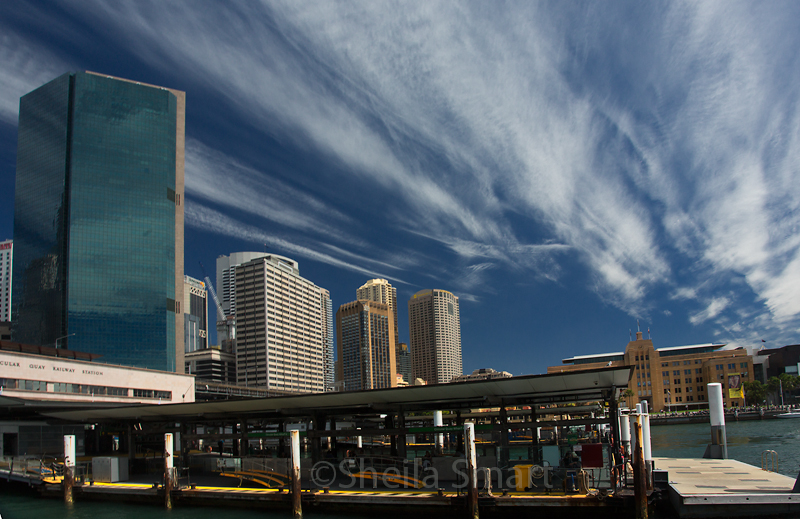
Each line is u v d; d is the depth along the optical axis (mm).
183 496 31938
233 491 30812
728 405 188000
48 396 64688
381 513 26906
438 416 45500
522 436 63812
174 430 40938
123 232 190125
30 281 186875
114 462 38062
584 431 60625
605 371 25422
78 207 185375
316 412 36156
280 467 33625
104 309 181625
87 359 78562
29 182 194375
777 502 22859
